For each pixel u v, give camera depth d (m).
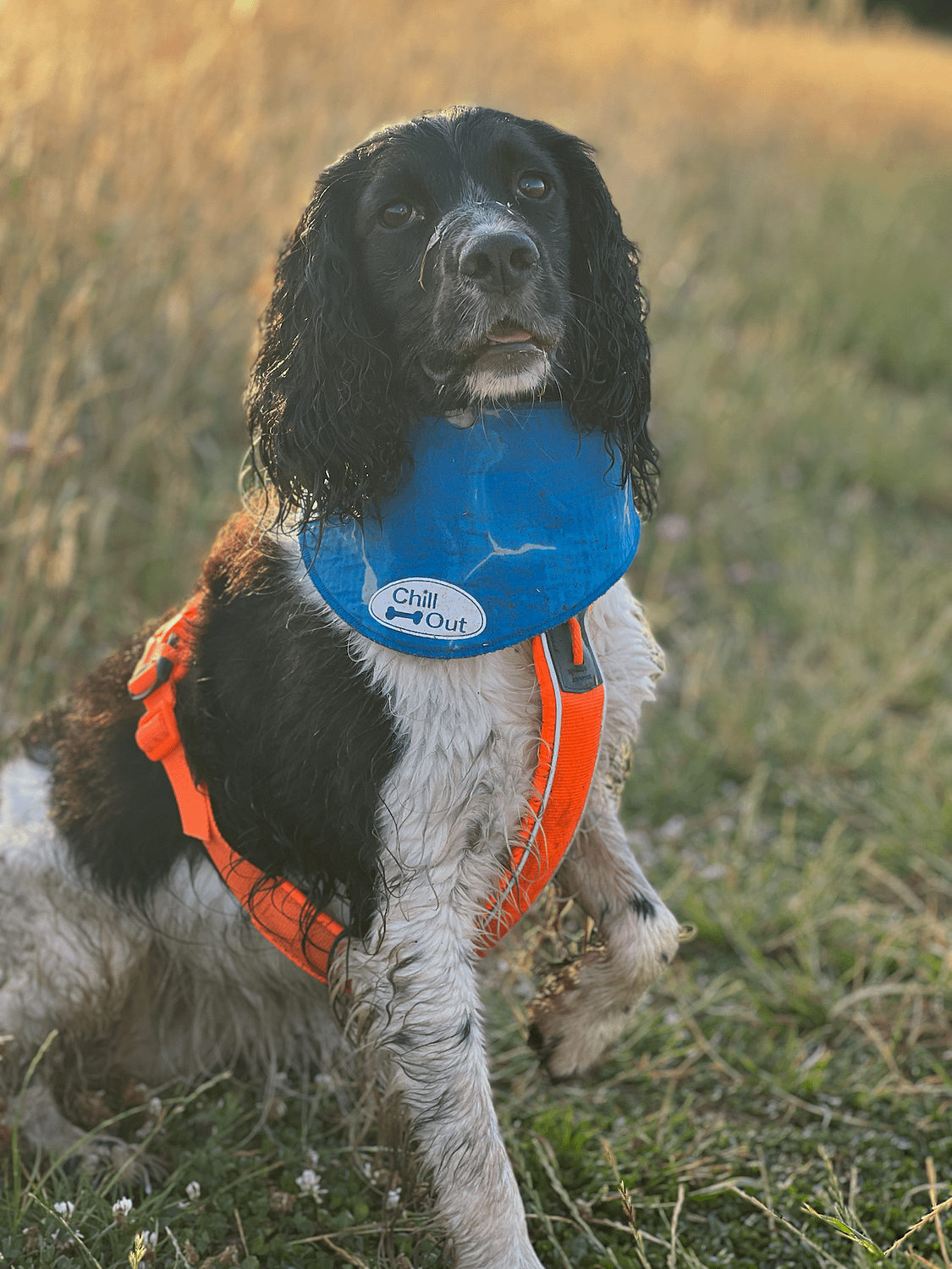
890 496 6.54
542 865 2.27
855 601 5.04
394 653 2.08
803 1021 2.96
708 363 6.91
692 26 13.32
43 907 2.44
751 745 4.13
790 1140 2.58
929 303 9.34
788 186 10.70
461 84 7.52
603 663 2.31
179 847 2.36
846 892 3.47
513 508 2.08
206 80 5.30
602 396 2.23
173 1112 2.48
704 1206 2.41
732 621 5.09
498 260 1.97
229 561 2.32
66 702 2.68
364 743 2.06
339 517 2.07
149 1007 2.63
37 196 4.38
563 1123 2.51
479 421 2.10
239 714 2.20
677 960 3.21
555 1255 2.25
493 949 2.74
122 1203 2.18
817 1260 2.24
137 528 4.55
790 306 8.84
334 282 2.10
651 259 7.34
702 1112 2.69
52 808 2.47
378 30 7.75
